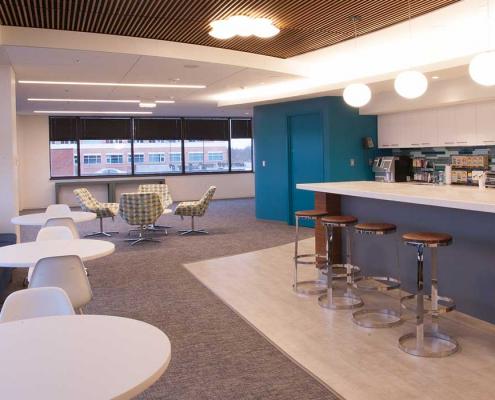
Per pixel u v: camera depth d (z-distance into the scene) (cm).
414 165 891
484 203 313
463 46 621
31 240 849
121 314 443
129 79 742
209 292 512
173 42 599
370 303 461
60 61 600
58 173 1358
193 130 1480
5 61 597
